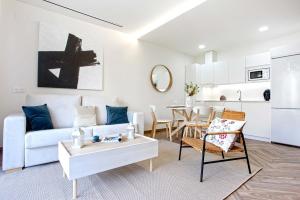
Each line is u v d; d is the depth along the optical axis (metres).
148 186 1.73
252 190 1.69
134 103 4.36
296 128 3.29
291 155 2.79
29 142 2.08
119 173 2.03
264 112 3.85
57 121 2.80
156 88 4.81
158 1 2.87
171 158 2.57
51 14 3.18
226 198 1.54
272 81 3.65
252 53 4.54
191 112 4.17
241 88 4.83
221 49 5.18
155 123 3.84
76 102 3.08
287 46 3.44
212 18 3.21
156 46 4.83
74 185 1.51
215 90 5.50
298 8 2.83
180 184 1.78
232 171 2.12
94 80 3.66
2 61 2.74
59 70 3.23
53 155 2.28
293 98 3.34
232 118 2.36
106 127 2.79
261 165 2.35
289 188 1.73
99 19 3.48
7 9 2.79
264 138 3.84
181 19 3.27
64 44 3.29
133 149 1.88
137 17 3.41
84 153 1.56
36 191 1.61
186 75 5.64
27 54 2.95
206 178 1.92
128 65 4.25
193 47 5.02
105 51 3.86
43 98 2.77
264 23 3.40
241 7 2.81
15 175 1.92
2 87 2.75
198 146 2.05
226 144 2.01
